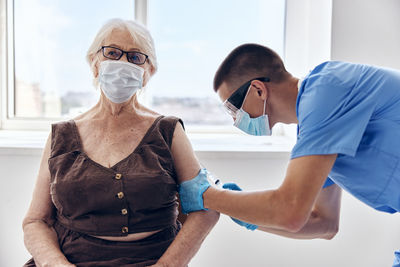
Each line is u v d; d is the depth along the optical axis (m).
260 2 2.07
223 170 1.68
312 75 0.97
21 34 1.99
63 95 2.04
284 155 1.69
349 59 1.71
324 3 1.78
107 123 1.23
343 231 1.75
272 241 1.73
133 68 1.18
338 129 0.89
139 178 1.13
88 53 1.25
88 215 1.13
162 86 2.05
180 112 2.08
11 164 1.61
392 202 0.99
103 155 1.17
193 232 1.15
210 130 2.08
